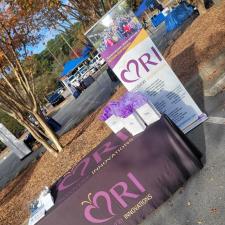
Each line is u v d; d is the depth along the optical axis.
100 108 15.10
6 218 9.88
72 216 5.00
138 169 5.08
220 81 7.83
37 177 11.78
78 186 5.00
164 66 6.24
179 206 5.12
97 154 5.52
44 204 5.24
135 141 5.02
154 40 26.78
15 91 12.16
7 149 34.59
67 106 32.62
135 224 5.33
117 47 6.03
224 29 10.15
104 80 29.31
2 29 10.94
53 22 17.61
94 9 18.97
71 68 33.88
